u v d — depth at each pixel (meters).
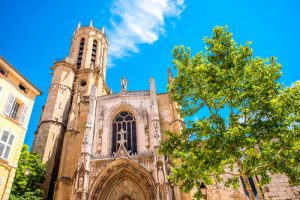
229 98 17.52
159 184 27.22
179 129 34.28
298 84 15.19
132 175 30.75
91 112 36.50
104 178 29.95
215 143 15.14
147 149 32.75
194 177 16.48
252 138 14.39
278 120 14.63
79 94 41.62
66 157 32.91
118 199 29.67
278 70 16.88
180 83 19.95
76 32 69.44
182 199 27.91
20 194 26.66
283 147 14.71
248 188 15.23
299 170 14.60
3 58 22.53
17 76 24.23
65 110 44.53
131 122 36.84
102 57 66.50
